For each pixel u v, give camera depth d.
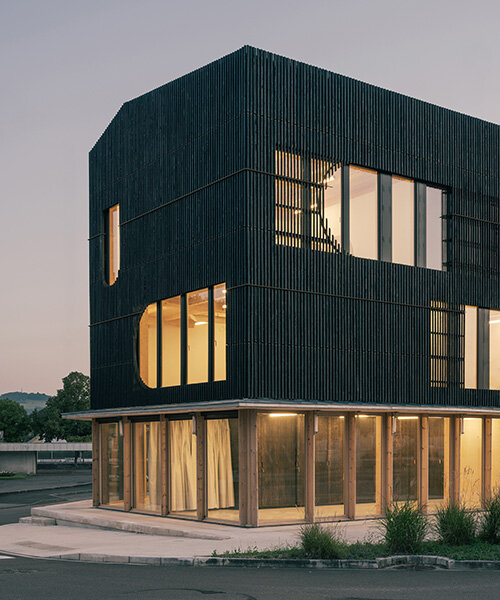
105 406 24.05
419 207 21.70
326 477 19.11
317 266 19.20
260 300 18.14
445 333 21.67
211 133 19.70
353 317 19.73
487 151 23.42
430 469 21.28
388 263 20.64
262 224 18.44
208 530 17.47
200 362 19.89
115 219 24.64
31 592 10.66
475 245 22.70
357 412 19.67
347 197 20.12
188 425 20.48
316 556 12.86
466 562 12.32
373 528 17.11
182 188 20.70
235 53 19.03
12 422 95.00
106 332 24.22
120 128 24.00
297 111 19.39
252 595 10.02
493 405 22.61
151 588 10.76
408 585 10.66
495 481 22.73
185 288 20.31
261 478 18.14
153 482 21.78
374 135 20.80
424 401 20.94
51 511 23.14
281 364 18.28
